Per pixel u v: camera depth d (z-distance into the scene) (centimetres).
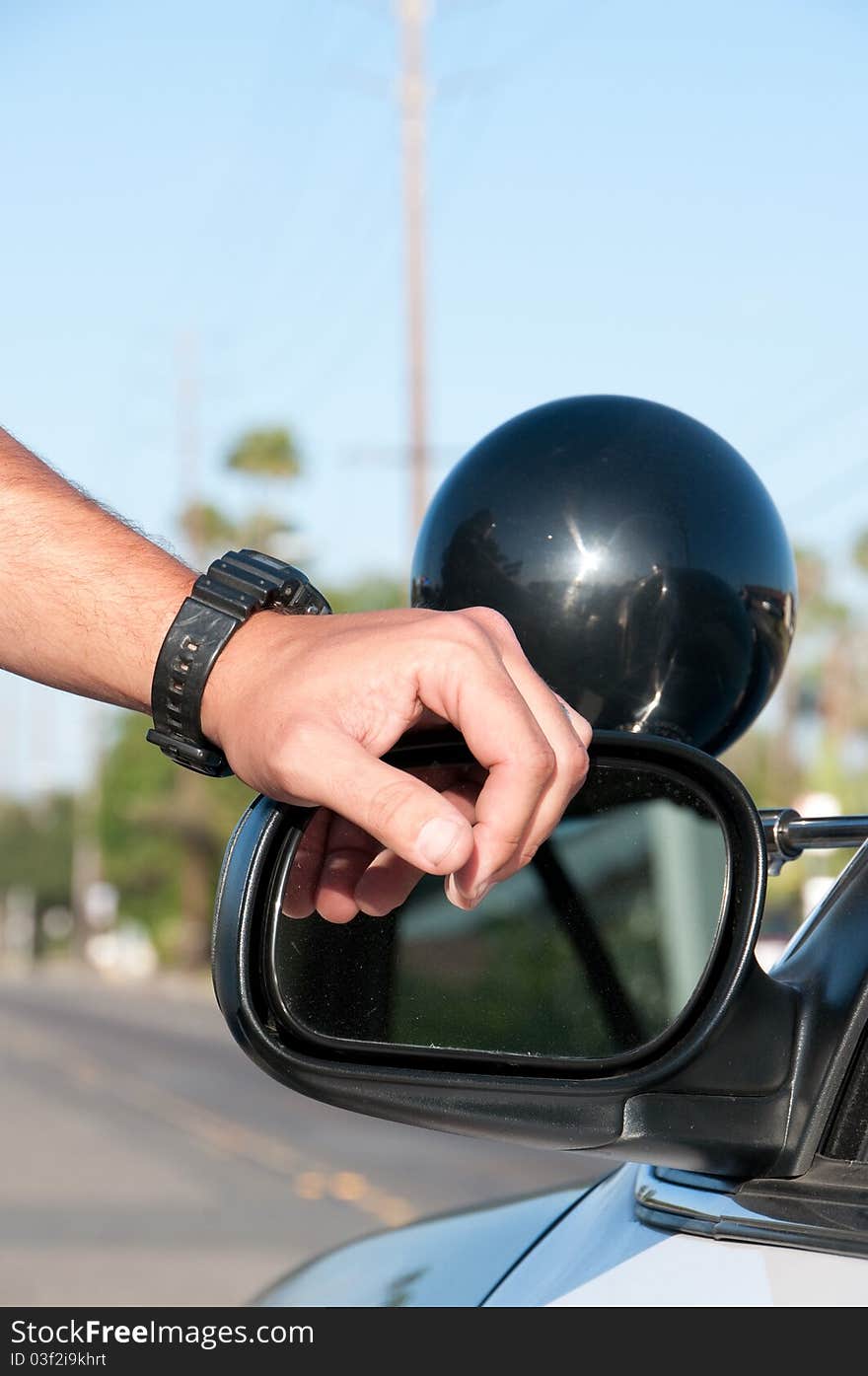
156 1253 817
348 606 3631
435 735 102
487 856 92
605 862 113
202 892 4959
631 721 154
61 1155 1228
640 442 153
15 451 118
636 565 149
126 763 5722
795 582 162
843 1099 122
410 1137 1297
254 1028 102
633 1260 135
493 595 151
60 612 107
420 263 2312
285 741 93
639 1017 110
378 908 109
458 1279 161
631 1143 110
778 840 135
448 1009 112
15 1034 2769
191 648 101
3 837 8238
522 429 156
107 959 5894
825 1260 120
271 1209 966
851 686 3484
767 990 119
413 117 2305
